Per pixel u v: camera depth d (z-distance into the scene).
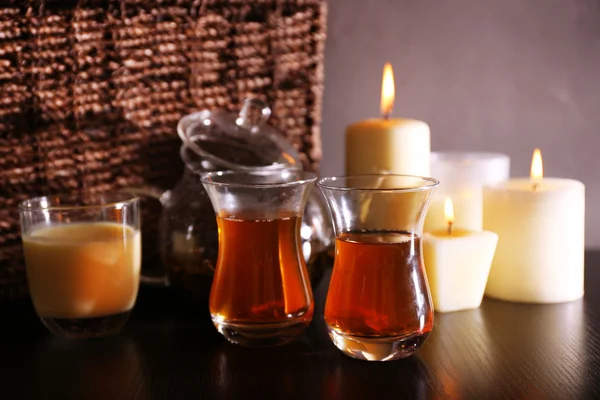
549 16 0.91
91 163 0.81
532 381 0.66
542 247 0.78
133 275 0.74
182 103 0.83
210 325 0.75
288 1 0.84
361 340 0.67
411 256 0.67
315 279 0.76
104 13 0.80
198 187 0.75
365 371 0.67
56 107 0.79
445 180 0.83
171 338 0.73
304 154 0.87
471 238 0.76
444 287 0.76
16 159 0.79
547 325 0.74
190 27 0.82
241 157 0.77
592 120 0.93
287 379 0.66
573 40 0.92
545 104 0.93
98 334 0.73
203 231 0.73
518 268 0.78
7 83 0.78
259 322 0.69
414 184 0.72
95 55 0.80
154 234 0.84
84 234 0.72
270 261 0.68
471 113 0.92
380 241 0.66
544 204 0.77
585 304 0.78
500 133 0.93
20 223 0.76
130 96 0.81
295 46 0.85
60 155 0.80
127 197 0.76
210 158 0.75
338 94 0.91
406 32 0.90
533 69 0.92
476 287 0.77
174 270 0.75
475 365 0.68
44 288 0.72
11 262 0.80
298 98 0.86
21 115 0.78
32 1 0.77
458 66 0.91
